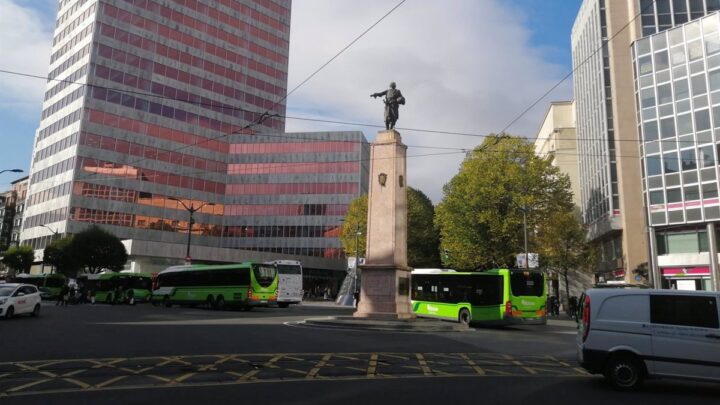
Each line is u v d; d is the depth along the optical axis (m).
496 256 40.34
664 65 40.38
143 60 75.75
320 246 79.12
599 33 50.81
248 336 15.80
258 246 80.69
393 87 24.42
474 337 18.09
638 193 44.69
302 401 7.36
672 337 8.91
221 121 83.31
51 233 70.69
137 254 59.56
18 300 22.89
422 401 7.52
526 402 7.63
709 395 8.64
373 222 22.80
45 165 76.69
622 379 8.94
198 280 36.62
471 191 40.41
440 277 26.92
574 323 30.89
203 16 82.94
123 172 72.44
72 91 73.50
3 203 122.25
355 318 21.38
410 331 19.19
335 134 82.19
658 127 40.09
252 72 88.19
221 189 82.38
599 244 53.88
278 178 82.31
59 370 9.51
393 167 23.11
